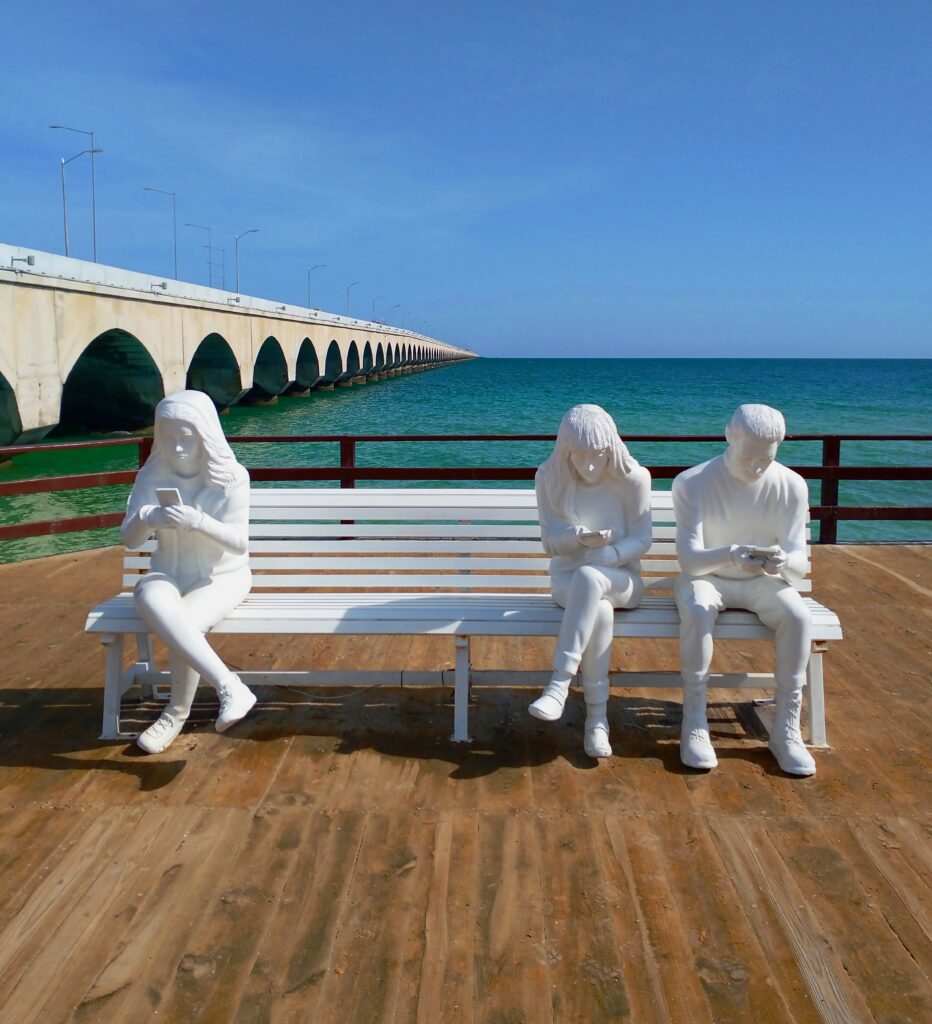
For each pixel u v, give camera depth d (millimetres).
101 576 6090
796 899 2488
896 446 22328
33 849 2732
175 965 2217
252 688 4109
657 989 2139
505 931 2350
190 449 3420
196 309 29172
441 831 2846
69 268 20766
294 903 2467
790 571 3316
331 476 6621
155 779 3197
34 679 4234
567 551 3439
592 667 3328
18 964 2217
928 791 3117
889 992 2125
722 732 3645
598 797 3076
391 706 3914
